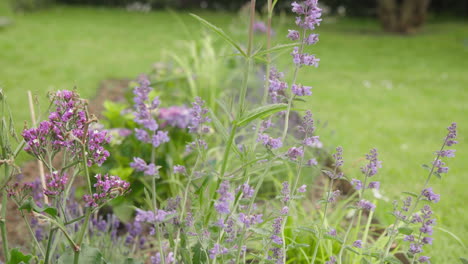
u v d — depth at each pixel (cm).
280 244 186
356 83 828
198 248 185
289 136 295
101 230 251
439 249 293
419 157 471
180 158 320
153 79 530
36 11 1669
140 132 150
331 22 1689
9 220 319
